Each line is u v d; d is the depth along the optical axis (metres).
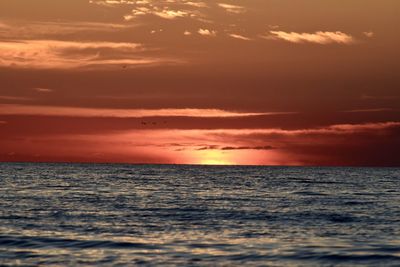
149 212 73.81
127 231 56.25
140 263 41.78
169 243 49.31
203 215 70.56
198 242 49.91
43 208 76.94
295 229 57.94
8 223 60.91
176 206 82.56
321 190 124.88
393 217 69.19
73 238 51.44
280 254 45.25
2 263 41.41
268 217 68.50
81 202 87.69
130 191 116.31
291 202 91.06
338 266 41.94
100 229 57.34
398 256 44.72
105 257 43.62
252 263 42.38
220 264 41.91
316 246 48.38
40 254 44.50
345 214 72.44
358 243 49.97
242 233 55.06
